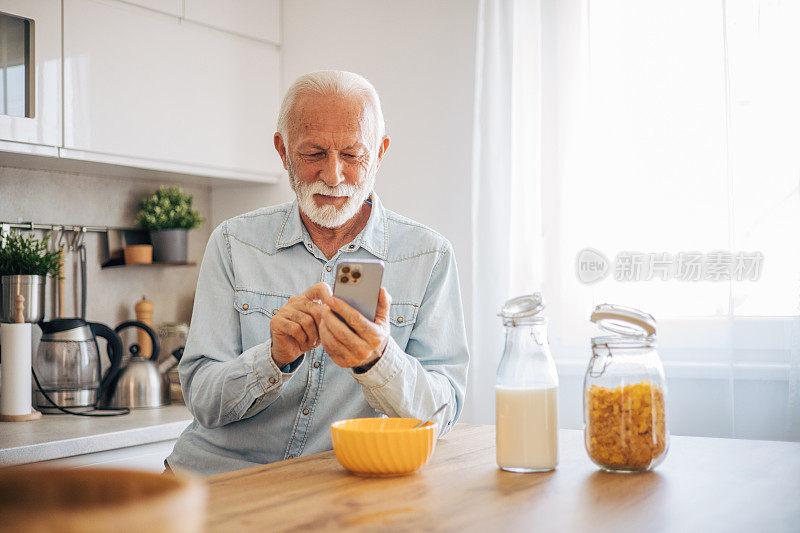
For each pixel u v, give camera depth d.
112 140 2.26
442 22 2.52
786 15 2.04
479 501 0.79
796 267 2.00
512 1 2.36
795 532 0.69
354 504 0.79
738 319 2.06
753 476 0.90
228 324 1.41
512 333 0.96
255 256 1.45
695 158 2.19
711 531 0.69
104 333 2.33
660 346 2.20
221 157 2.58
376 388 1.09
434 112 2.53
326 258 1.45
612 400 0.91
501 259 2.35
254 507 0.78
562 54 2.35
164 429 2.07
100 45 2.23
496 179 2.36
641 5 2.26
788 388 1.98
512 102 2.36
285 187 2.80
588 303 2.30
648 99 2.25
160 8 2.38
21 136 2.04
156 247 2.63
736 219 2.07
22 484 0.51
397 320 1.40
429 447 0.92
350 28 2.69
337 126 1.30
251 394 1.19
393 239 1.46
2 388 2.10
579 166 2.33
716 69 2.17
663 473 0.92
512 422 0.94
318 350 1.38
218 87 2.58
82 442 1.87
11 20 2.03
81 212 2.53
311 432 1.38
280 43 2.83
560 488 0.85
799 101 2.02
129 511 0.45
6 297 2.16
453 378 1.32
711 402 2.14
